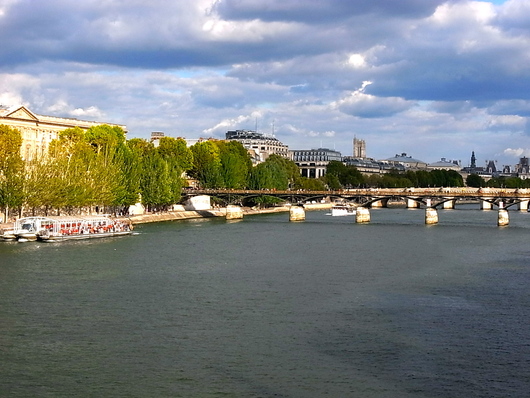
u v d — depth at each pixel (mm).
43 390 73812
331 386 75188
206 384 75500
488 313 104188
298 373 78625
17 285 120188
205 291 118562
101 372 78562
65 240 189750
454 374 78812
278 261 155750
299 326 96250
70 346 86875
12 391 73438
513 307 108188
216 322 97938
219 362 81688
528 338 91562
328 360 82562
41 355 83625
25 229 187000
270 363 81500
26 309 103562
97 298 111500
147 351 85188
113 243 185250
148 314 101875
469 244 194875
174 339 89938
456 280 131250
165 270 139750
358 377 77625
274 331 93750
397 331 94125
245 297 114000
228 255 164750
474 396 73312
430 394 73625
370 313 103562
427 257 164750
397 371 79438
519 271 143000
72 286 120562
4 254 157500
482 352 85938
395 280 130875
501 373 79312
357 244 192875
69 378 76875
